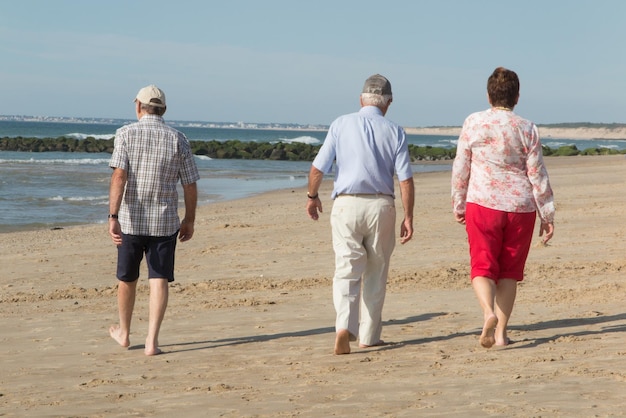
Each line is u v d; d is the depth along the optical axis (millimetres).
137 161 7875
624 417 5055
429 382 6281
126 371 7191
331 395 6012
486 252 7434
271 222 22109
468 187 7605
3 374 7180
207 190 38812
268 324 9266
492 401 5582
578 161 63531
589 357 6883
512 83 7523
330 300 10750
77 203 31438
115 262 15461
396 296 10852
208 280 12742
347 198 7668
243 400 5973
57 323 9648
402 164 7691
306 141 169125
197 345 8266
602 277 11570
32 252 17156
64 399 6207
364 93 7891
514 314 9297
